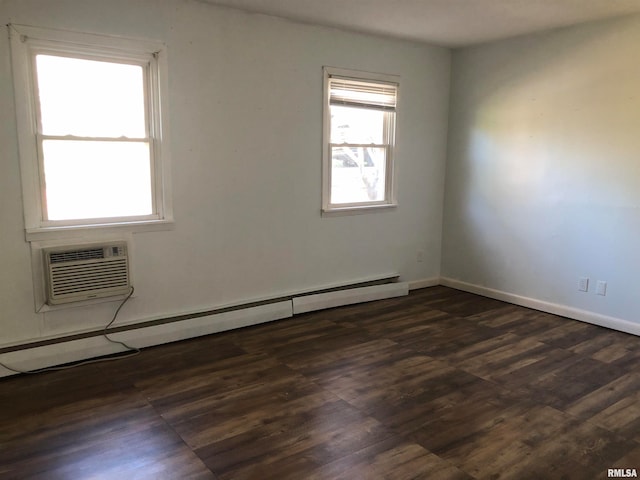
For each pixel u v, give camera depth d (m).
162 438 2.51
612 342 3.88
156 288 3.77
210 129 3.87
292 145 4.33
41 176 3.28
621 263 4.09
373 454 2.38
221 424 2.64
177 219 3.80
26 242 3.23
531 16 3.98
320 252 4.66
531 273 4.75
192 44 3.71
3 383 3.12
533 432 2.59
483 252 5.17
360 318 4.43
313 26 4.30
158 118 3.63
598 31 4.05
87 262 3.38
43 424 2.63
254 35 3.99
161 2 3.54
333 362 3.47
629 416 2.76
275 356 3.57
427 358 3.55
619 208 4.05
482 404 2.88
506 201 4.89
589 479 2.21
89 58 3.36
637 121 3.89
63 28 3.20
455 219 5.42
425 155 5.29
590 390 3.07
